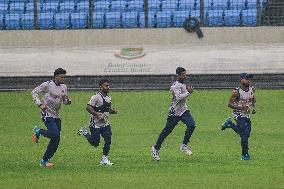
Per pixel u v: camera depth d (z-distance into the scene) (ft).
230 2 348.38
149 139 237.66
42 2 356.79
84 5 355.36
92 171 181.88
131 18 345.51
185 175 175.22
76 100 300.40
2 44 336.70
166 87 316.19
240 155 207.62
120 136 242.78
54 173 179.32
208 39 333.83
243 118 195.72
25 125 263.29
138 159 201.77
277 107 287.28
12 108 290.35
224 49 328.29
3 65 325.42
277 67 320.29
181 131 253.44
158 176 173.88
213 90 313.94
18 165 192.03
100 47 332.80
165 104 293.43
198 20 334.44
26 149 221.46
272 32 333.83
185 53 326.85
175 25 342.64
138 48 330.54
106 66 321.93
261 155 207.00
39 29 340.39
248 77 194.08
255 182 165.27
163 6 350.64
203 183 164.35
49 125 185.37
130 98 302.66
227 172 179.11
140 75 318.04
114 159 202.08
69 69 322.96
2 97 306.96
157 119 270.87
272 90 311.68
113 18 346.13
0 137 243.81
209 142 231.91
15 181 168.66
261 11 343.05
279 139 235.81
